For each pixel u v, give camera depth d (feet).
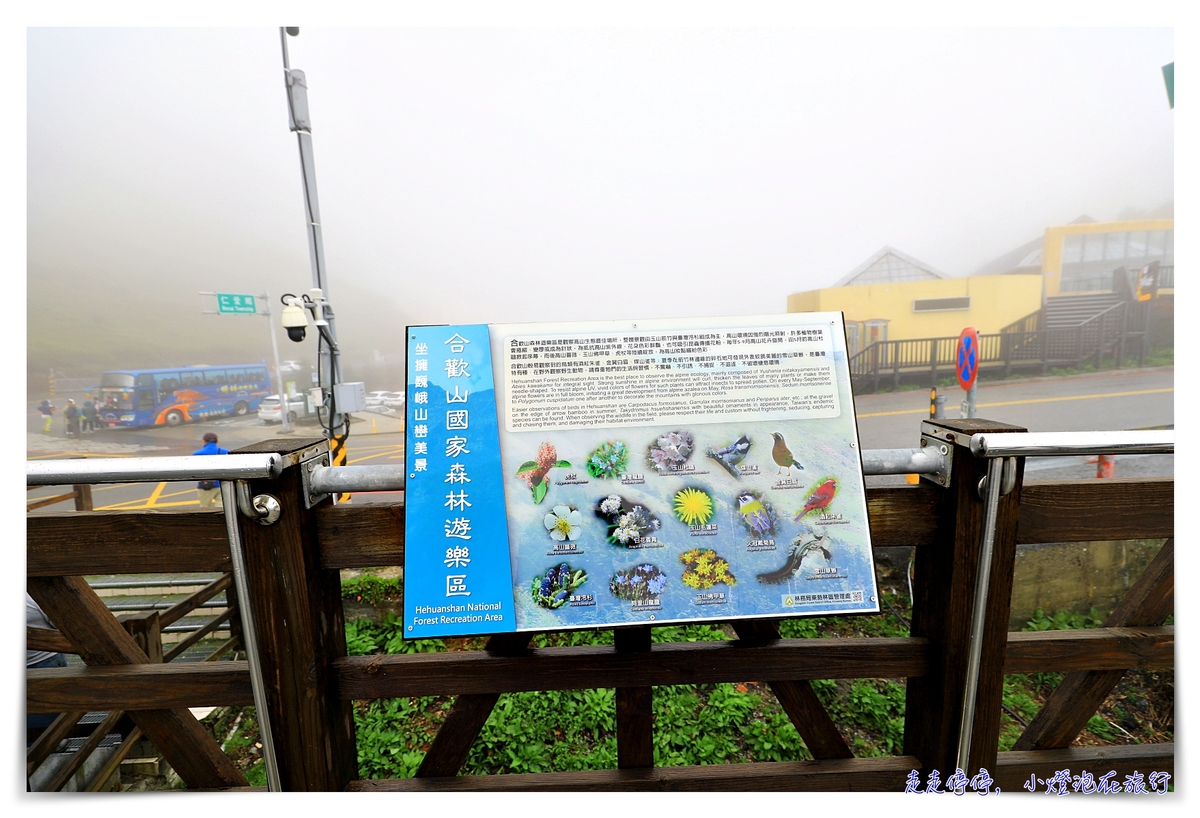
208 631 11.70
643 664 5.13
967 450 4.72
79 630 4.96
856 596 4.55
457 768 5.37
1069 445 4.35
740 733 9.82
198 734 5.51
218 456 4.21
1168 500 5.02
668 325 4.93
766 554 4.61
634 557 4.56
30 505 14.03
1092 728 10.93
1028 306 51.24
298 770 4.94
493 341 4.85
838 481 4.75
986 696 5.08
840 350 4.98
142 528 4.68
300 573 4.65
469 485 4.57
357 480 4.71
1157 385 47.52
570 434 4.70
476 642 12.98
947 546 4.99
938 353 51.21
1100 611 13.93
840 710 10.70
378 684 5.08
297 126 20.07
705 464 4.72
